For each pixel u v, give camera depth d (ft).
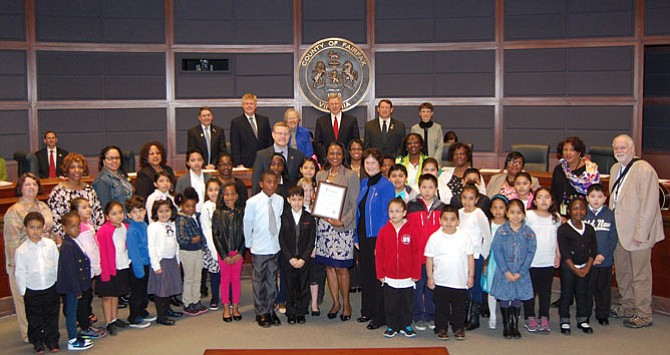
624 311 18.20
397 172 17.62
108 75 31.37
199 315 18.81
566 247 16.92
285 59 32.48
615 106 31.07
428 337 16.80
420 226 16.98
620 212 17.46
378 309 17.35
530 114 32.04
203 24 32.07
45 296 15.80
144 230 17.74
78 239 16.40
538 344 16.28
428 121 24.40
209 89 32.37
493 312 17.39
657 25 30.25
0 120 30.14
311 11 32.42
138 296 17.76
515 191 18.61
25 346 16.61
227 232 18.02
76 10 30.76
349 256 17.89
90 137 31.35
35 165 27.50
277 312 19.01
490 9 31.99
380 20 32.48
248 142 22.90
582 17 31.14
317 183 18.28
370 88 32.48
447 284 16.40
